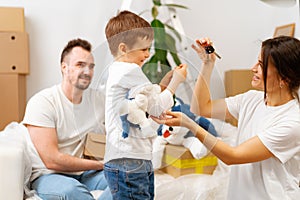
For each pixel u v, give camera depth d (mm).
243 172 1267
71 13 2238
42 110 1472
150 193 1094
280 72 1171
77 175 1561
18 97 2047
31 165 1434
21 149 1251
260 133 1170
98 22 2268
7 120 2035
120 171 1023
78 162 1429
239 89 2270
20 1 2178
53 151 1437
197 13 2391
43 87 2229
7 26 2051
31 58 2201
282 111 1190
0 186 1220
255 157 1146
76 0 2238
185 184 1471
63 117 1495
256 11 2482
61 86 1561
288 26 2182
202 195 1459
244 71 2271
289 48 1169
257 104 1301
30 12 2191
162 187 1443
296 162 1212
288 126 1138
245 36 2479
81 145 1511
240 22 2465
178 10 2357
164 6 2270
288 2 1814
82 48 1556
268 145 1140
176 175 1498
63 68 1556
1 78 2025
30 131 1483
